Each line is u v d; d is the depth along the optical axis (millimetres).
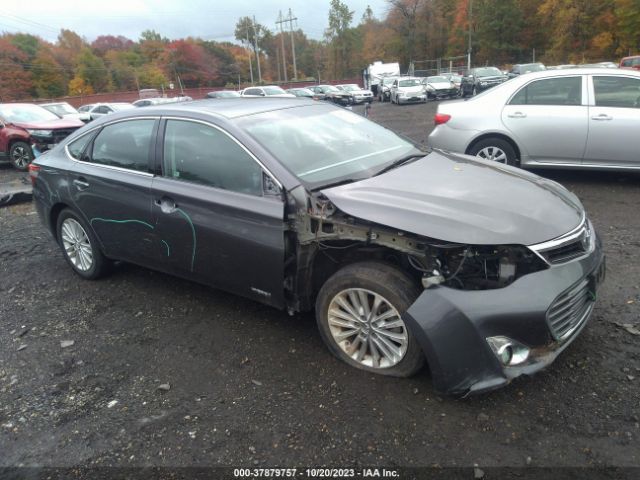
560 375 2848
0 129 11789
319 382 2982
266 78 108062
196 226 3479
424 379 2906
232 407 2838
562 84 6523
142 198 3807
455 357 2506
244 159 3330
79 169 4320
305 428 2623
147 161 3855
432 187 3090
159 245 3828
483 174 3381
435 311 2531
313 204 3039
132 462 2512
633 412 2533
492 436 2461
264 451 2504
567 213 2914
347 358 3092
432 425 2561
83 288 4629
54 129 11547
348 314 3033
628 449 2320
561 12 47250
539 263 2609
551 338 2545
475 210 2773
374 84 38938
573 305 2680
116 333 3775
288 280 3230
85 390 3121
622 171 6469
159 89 84125
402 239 2738
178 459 2504
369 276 2830
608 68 6453
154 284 4582
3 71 75312
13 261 5520
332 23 80500
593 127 6312
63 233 4789
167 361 3355
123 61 92438
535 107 6582
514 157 6816
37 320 4094
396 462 2365
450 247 2590
